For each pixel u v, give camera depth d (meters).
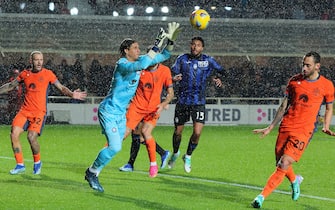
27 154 16.38
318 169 14.26
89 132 24.42
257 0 37.97
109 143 9.95
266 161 15.50
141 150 17.58
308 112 9.30
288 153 9.16
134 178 12.07
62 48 35.34
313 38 38.03
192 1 37.91
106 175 12.38
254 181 12.02
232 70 33.28
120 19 36.47
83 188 10.68
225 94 33.03
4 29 35.41
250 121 30.78
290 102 9.52
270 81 33.66
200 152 17.61
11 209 8.84
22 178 11.77
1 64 34.44
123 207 9.04
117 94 9.94
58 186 10.86
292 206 9.45
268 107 31.00
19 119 12.02
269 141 21.56
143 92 12.04
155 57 9.56
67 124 29.12
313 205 9.58
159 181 11.77
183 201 9.62
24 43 35.16
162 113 29.88
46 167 13.52
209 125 29.89
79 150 17.61
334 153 18.03
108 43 36.03
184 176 12.55
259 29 37.78
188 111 13.08
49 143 19.55
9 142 19.66
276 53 35.81
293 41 37.75
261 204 9.10
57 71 31.58
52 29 36.03
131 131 12.41
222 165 14.56
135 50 9.90
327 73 34.47
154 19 36.81
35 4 35.81
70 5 36.38
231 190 10.84
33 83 11.97
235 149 18.56
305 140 9.25
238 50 36.94
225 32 37.41
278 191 10.84
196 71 13.06
